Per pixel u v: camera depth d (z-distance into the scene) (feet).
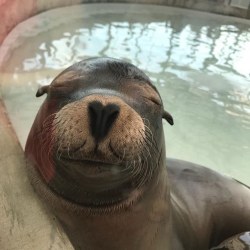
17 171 1.24
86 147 1.13
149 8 7.48
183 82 4.50
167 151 3.14
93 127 1.11
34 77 3.98
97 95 1.18
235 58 5.48
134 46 5.44
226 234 2.25
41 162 1.34
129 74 1.42
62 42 5.15
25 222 1.07
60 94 1.35
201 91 4.32
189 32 6.45
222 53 5.62
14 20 5.17
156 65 4.88
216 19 7.34
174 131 3.49
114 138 1.13
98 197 1.33
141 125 1.21
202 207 2.12
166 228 1.66
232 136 3.55
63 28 5.73
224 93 4.34
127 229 1.45
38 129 1.39
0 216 1.06
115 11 7.01
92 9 6.87
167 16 7.20
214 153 3.24
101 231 1.43
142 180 1.38
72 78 1.36
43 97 3.60
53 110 1.34
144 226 1.50
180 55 5.33
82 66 1.40
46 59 4.50
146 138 1.30
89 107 1.13
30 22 5.58
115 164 1.18
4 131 1.39
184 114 3.80
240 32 6.79
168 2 7.75
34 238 1.04
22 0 5.41
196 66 5.03
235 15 7.48
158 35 6.09
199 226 2.07
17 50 4.53
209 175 2.30
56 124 1.18
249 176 3.01
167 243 1.69
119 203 1.37
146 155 1.33
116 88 1.35
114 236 1.45
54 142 1.20
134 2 7.46
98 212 1.37
